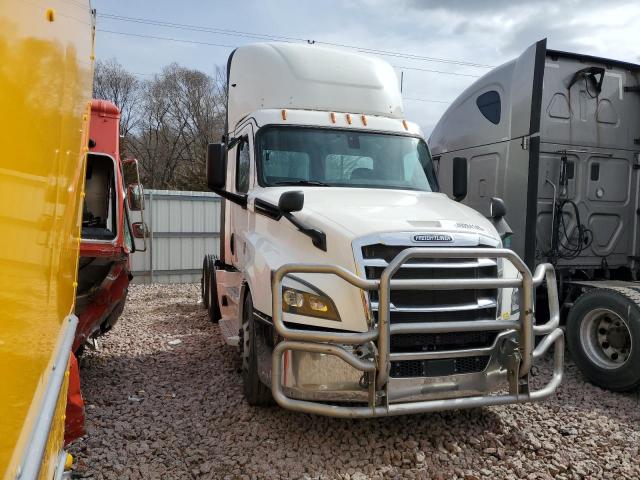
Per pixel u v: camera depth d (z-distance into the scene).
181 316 9.15
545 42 6.22
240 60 6.61
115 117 5.88
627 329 5.12
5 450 1.17
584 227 6.77
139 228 8.38
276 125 5.57
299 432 4.17
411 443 3.96
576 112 6.69
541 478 3.58
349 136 5.68
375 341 3.60
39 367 1.52
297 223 4.11
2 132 1.16
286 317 3.83
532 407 4.77
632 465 3.77
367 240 3.82
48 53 1.53
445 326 3.71
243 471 3.60
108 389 5.23
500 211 5.41
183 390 5.19
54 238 1.68
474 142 7.58
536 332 4.01
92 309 5.40
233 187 6.37
